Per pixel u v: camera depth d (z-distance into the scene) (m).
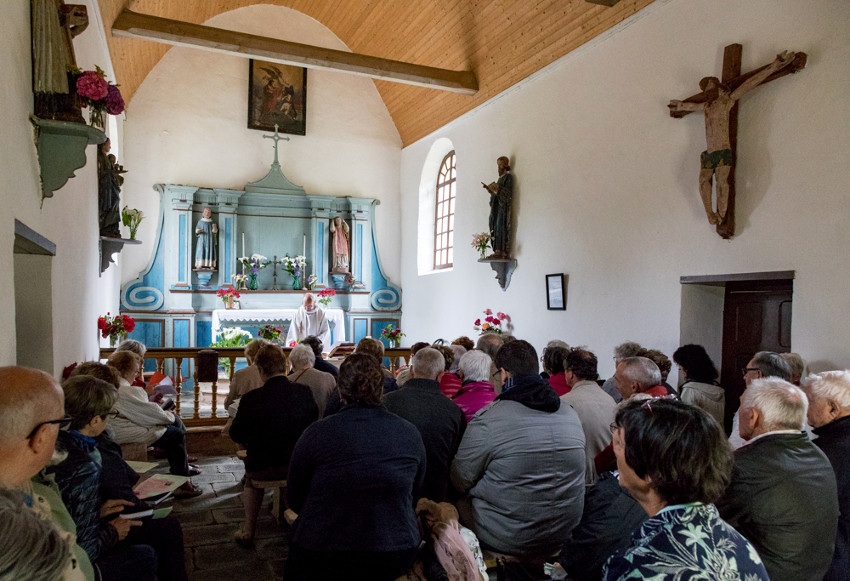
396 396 2.42
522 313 7.46
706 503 1.08
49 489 1.54
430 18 8.34
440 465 2.40
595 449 2.61
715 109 4.46
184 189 9.88
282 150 10.77
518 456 2.16
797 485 1.57
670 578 0.97
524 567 2.29
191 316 9.91
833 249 3.82
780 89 4.18
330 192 11.07
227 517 3.53
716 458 1.07
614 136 5.88
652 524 1.08
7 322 2.33
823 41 3.90
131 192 9.77
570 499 2.23
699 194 4.88
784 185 4.15
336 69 7.76
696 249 4.90
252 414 3.04
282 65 10.67
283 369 3.19
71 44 3.21
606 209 5.99
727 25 4.64
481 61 8.10
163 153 9.98
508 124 7.80
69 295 4.23
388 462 1.94
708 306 5.11
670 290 5.16
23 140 2.66
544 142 7.04
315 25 10.88
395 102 10.88
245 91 10.55
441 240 10.31
